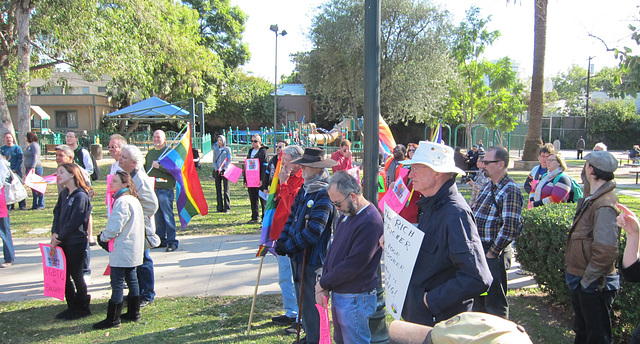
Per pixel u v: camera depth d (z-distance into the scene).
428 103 20.38
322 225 3.54
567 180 5.34
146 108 17.53
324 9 20.17
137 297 4.72
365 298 3.16
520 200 3.67
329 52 19.80
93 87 45.09
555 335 4.26
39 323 4.67
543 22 20.73
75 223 4.62
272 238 4.36
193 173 7.01
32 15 16.80
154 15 19.62
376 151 3.68
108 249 4.62
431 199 2.56
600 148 6.60
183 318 4.78
